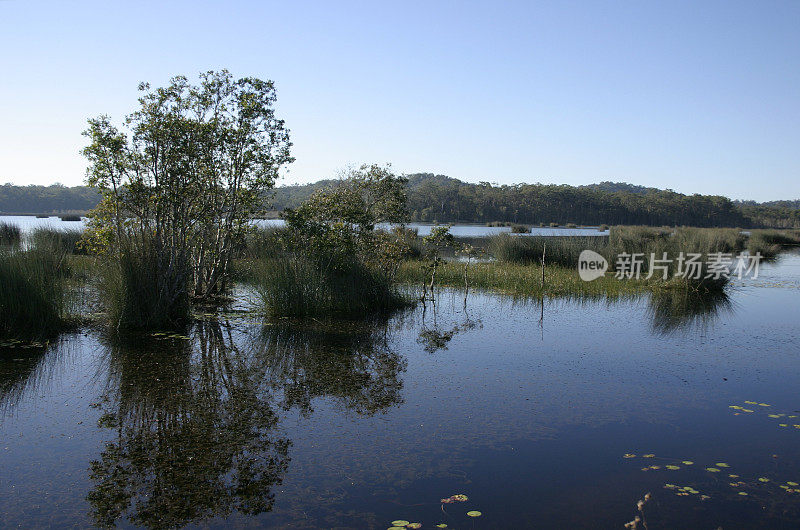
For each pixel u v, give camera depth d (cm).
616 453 418
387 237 1195
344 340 759
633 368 655
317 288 925
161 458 395
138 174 832
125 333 750
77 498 339
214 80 890
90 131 797
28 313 727
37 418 462
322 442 427
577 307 1095
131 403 501
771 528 316
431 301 1136
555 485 364
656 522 319
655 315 1014
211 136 882
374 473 377
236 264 1221
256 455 402
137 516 321
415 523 314
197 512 325
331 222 1038
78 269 1055
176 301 828
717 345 778
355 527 309
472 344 760
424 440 435
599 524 317
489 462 397
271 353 678
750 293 1330
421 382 584
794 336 841
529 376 613
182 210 858
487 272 1453
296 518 319
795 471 391
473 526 312
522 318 965
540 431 459
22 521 313
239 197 970
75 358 632
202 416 475
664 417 495
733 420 490
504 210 7738
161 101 841
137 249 787
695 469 392
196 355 659
